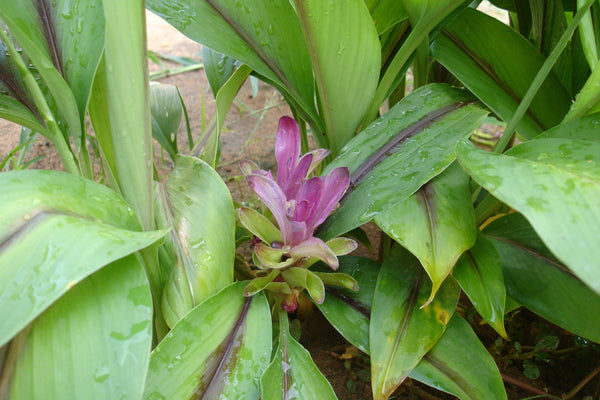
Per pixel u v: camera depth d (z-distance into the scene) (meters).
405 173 0.38
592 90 0.37
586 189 0.29
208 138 0.49
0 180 0.28
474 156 0.33
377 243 0.63
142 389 0.26
